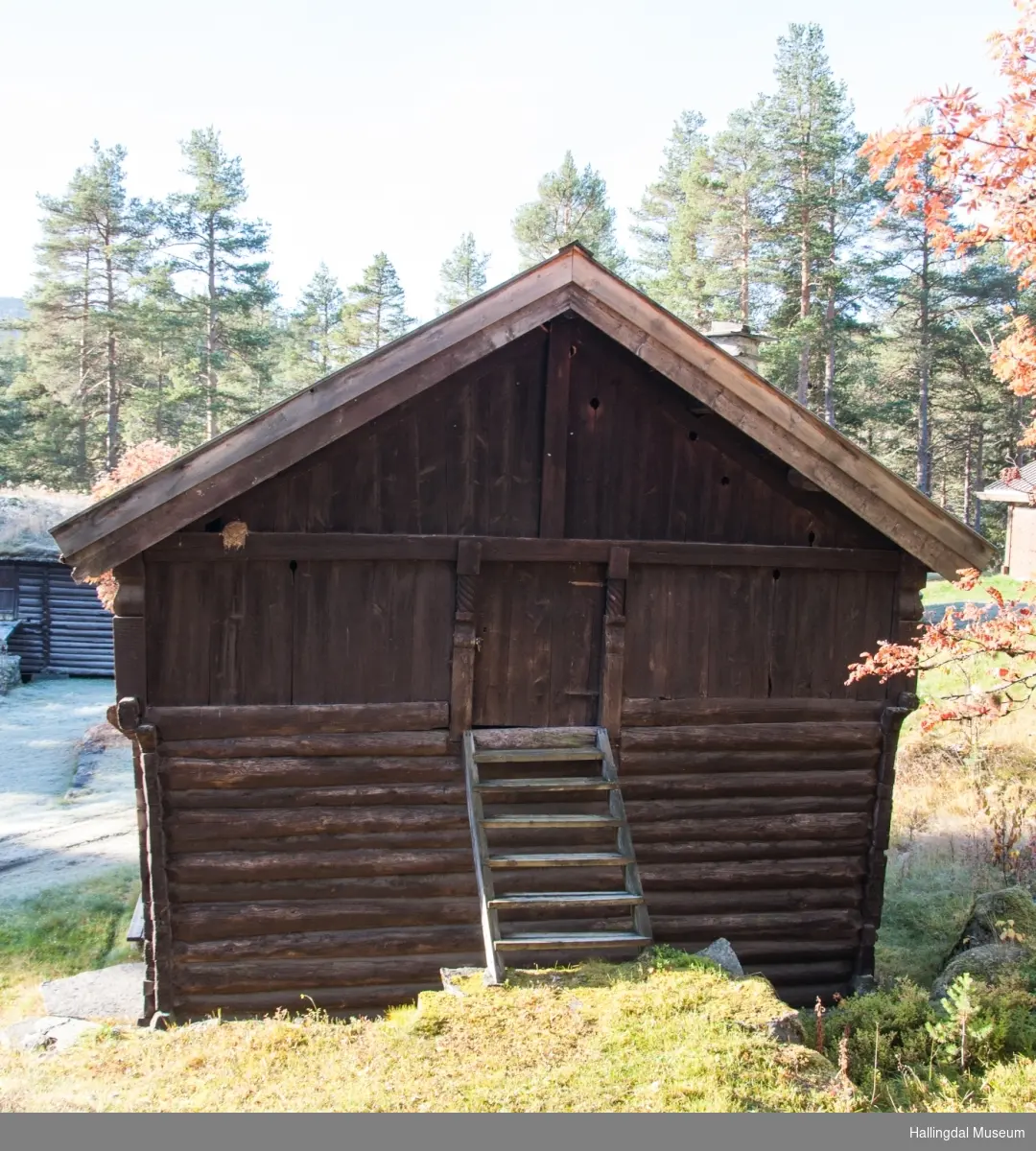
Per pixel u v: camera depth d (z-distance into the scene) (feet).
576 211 150.00
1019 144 22.27
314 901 26.61
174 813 25.98
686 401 27.81
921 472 132.77
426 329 24.49
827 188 124.06
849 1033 24.66
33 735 72.18
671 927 28.45
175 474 23.89
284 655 26.32
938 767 48.98
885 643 24.98
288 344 214.07
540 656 27.71
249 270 150.92
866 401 144.77
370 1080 18.69
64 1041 23.62
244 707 26.02
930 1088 21.39
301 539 25.89
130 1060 20.47
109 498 23.62
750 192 132.77
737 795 28.73
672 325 25.63
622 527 27.81
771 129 128.16
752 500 28.40
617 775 27.30
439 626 26.99
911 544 27.63
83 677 95.14
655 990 22.25
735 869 28.68
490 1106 17.70
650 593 28.07
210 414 149.69
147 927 26.89
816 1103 18.35
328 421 24.45
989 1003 24.81
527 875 27.22
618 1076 18.76
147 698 25.67
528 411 27.12
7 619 93.91
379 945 26.81
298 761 26.32
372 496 26.43
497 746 27.12
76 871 43.34
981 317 130.62
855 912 29.48
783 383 136.26
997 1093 20.48
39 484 152.35
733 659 28.58
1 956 35.09
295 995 26.63
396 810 26.78
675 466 27.99
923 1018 25.34
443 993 22.61
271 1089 18.79
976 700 24.25
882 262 128.16
